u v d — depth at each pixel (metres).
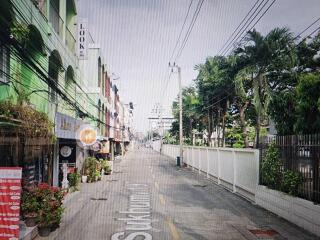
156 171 32.22
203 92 35.38
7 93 11.30
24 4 12.16
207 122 42.97
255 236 9.91
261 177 15.05
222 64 27.28
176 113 58.66
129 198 16.30
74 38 22.53
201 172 29.72
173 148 56.81
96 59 33.56
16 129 9.80
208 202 15.54
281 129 16.28
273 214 12.98
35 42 14.38
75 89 22.62
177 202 15.36
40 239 9.38
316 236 9.92
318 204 10.09
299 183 11.47
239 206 14.64
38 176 15.11
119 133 63.28
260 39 23.12
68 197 16.44
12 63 11.86
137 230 10.34
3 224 7.87
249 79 24.69
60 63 17.94
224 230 10.55
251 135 37.28
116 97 57.81
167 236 9.74
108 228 10.56
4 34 10.16
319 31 18.75
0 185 7.91
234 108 35.78
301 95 12.28
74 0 21.53
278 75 23.56
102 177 26.00
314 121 12.12
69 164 22.45
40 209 9.60
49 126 11.94
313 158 10.59
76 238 9.47
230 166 19.95
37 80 14.77
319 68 22.47
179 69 40.31
